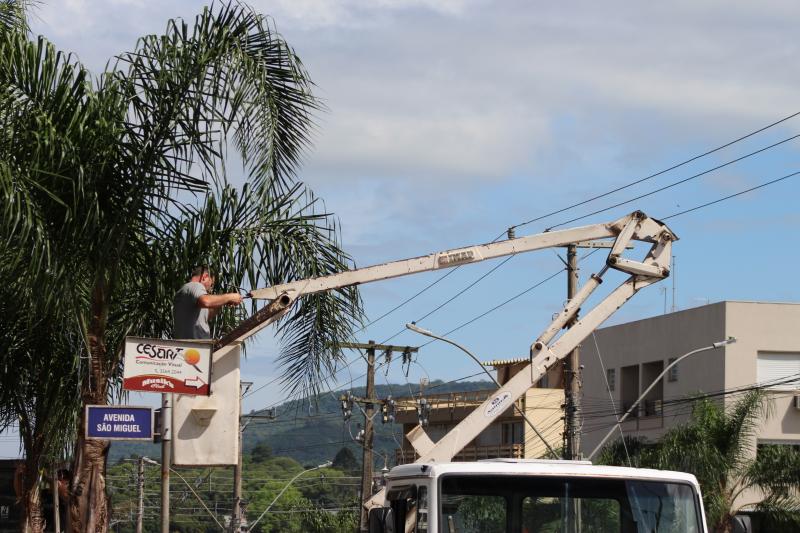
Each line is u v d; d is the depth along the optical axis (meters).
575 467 12.80
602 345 63.16
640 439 55.88
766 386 44.66
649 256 16.55
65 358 19.28
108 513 17.09
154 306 18.11
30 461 20.94
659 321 58.28
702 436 40.72
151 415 13.26
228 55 16.27
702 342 54.75
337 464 114.25
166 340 12.87
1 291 16.92
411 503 12.95
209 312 15.16
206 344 13.02
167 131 16.23
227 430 13.98
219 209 17.12
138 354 12.77
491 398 15.71
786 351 53.22
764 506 40.88
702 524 12.86
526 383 15.88
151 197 16.44
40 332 18.86
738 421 41.16
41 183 15.88
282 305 14.58
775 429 52.25
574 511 12.65
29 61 16.20
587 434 63.97
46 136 15.77
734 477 41.16
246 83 16.22
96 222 15.74
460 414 68.94
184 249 16.80
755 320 53.25
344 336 18.16
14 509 21.20
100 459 16.88
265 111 16.42
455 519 12.45
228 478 88.69
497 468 12.66
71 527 16.67
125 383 12.69
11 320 18.38
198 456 13.79
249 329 14.42
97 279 16.34
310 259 17.56
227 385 14.18
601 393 62.84
